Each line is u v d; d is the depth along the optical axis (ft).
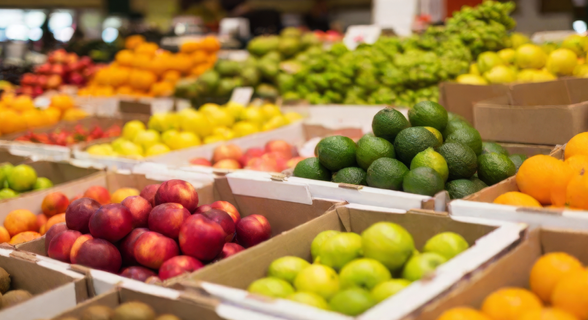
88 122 12.89
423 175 5.32
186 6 27.68
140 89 15.05
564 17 24.30
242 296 3.67
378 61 11.87
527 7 24.88
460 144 6.00
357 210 5.47
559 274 3.67
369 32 15.62
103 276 4.42
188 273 4.29
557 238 4.24
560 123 7.46
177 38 21.65
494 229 4.53
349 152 6.28
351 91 12.09
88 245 4.91
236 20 25.03
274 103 12.67
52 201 7.25
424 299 3.36
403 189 5.54
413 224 5.04
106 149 9.56
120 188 7.98
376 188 5.66
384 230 4.19
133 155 9.08
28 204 7.41
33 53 22.97
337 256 4.48
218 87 13.08
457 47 10.91
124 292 4.09
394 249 4.11
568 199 4.95
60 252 5.18
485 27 10.68
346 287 4.04
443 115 6.53
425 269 3.92
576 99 8.45
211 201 7.00
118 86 15.49
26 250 5.61
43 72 17.17
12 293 4.66
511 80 9.23
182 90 13.14
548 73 9.19
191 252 4.80
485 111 8.30
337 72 12.13
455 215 4.95
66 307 4.32
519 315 3.32
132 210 5.33
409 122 6.81
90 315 3.73
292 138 10.69
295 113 11.85
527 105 8.38
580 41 9.18
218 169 7.25
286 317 3.41
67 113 13.28
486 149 6.72
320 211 6.03
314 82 12.46
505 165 5.98
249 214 6.82
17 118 11.86
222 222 5.31
